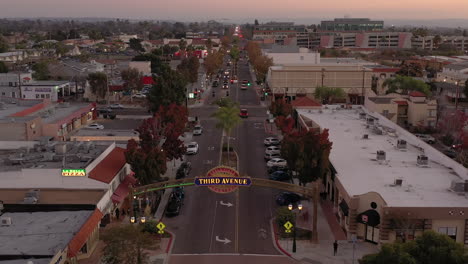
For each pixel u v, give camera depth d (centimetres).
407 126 10544
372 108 10131
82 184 5112
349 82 13712
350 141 7138
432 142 9250
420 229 4556
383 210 4519
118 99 14038
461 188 4925
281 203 5809
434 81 16150
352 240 4369
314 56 18038
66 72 15650
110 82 14050
